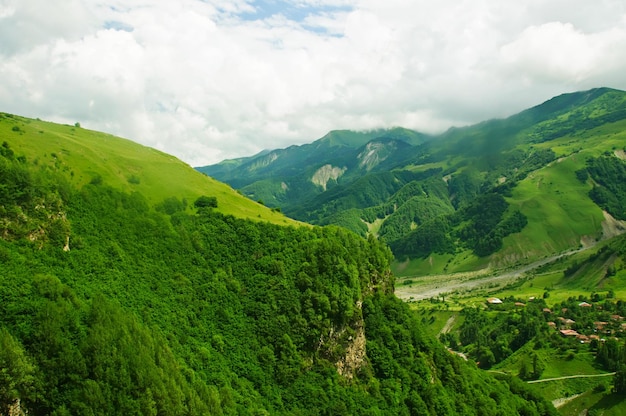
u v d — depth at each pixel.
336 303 126.88
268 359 115.19
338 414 112.88
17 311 79.06
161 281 118.75
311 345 122.06
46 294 85.19
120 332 84.75
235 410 95.25
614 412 188.12
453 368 151.62
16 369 70.69
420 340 146.00
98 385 75.44
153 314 105.62
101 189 128.38
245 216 152.12
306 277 128.50
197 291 122.38
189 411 83.75
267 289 128.12
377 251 157.50
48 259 99.19
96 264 107.69
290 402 111.25
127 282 109.50
